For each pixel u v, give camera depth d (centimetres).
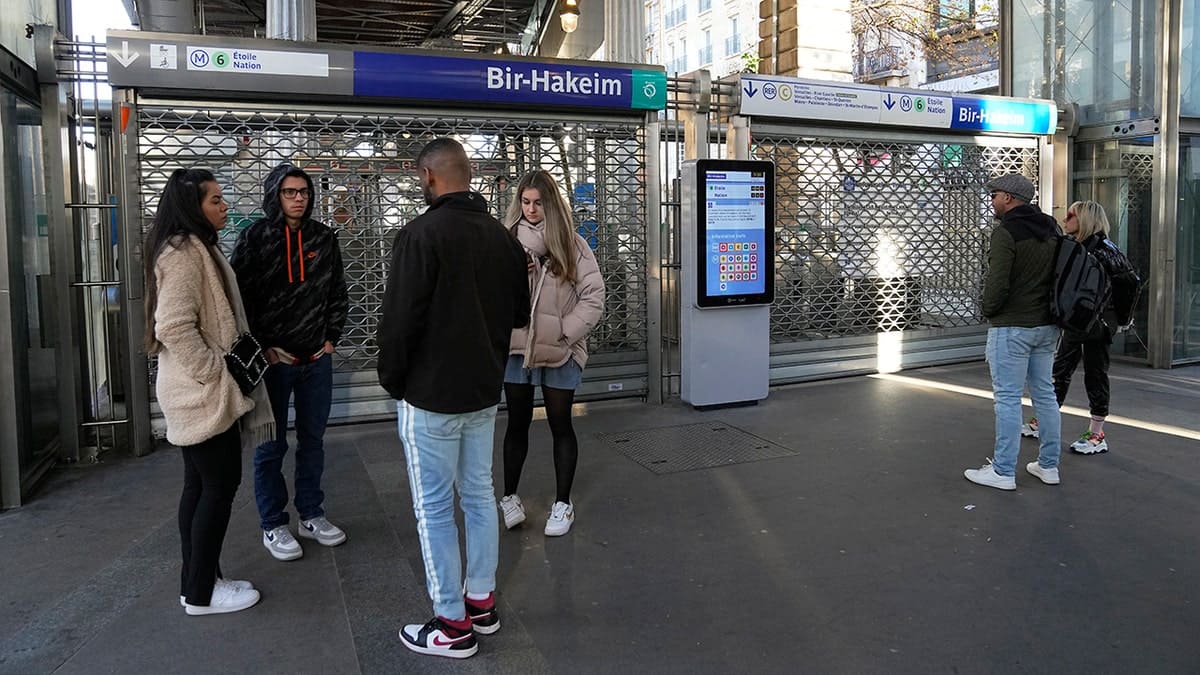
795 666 286
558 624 318
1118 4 880
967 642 300
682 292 677
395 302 274
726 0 3653
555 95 633
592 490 478
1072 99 936
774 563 373
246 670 285
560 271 392
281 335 367
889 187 798
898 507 443
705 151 704
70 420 549
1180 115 838
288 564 375
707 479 496
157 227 308
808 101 721
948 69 2830
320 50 573
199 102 577
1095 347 527
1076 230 535
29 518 444
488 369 289
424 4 1386
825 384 773
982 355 870
